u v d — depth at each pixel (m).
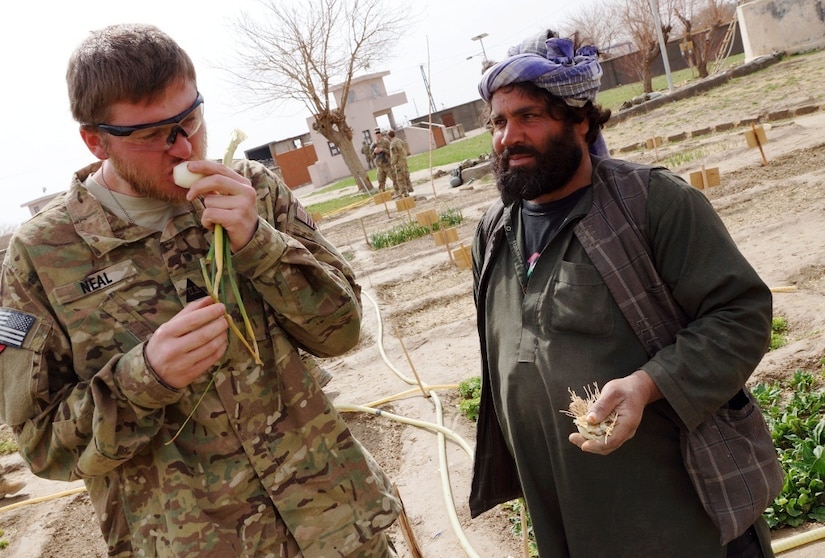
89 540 5.69
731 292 2.19
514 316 2.52
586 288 2.31
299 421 2.32
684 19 37.56
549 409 2.39
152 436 2.13
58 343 2.17
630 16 36.06
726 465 2.22
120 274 2.20
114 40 1.98
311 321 2.30
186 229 2.26
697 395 2.15
